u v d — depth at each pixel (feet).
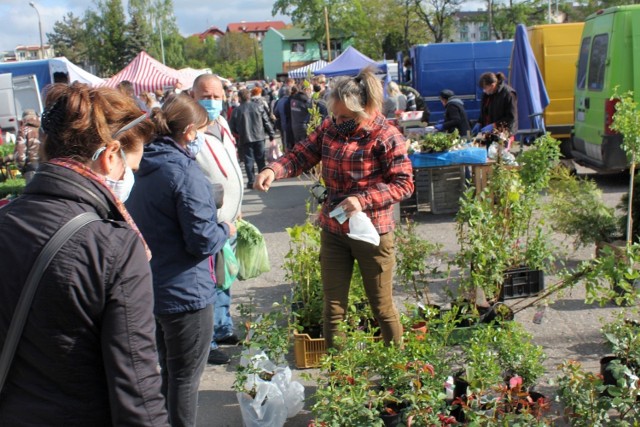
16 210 5.70
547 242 16.65
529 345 12.18
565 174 20.86
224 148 14.30
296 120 42.34
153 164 10.34
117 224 5.79
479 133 30.94
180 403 10.72
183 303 10.43
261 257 16.21
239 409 13.65
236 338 16.69
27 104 65.41
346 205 11.75
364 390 10.55
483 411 10.20
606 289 13.78
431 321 12.76
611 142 31.04
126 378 5.46
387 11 203.82
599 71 32.30
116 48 248.11
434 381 10.61
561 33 40.65
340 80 12.10
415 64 54.60
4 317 5.47
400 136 12.34
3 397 5.59
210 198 10.59
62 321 5.38
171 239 10.41
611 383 12.48
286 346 13.35
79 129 5.74
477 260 14.67
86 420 5.58
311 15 203.92
